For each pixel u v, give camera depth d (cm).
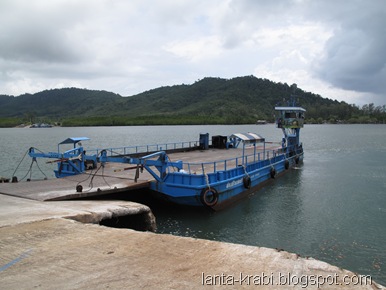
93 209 1112
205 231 1396
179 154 2809
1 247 695
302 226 1464
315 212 1673
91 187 1459
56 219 902
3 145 6188
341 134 10275
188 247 672
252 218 1567
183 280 532
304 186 2312
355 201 1891
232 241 1295
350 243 1275
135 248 676
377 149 5303
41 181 1617
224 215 1603
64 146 5991
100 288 514
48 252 665
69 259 628
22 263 613
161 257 626
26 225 847
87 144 6275
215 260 605
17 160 4019
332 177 2688
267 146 3866
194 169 1995
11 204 1164
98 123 18062
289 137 3309
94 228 819
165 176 1574
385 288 499
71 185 1516
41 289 514
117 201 1340
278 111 3366
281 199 1933
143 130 13500
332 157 4228
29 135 10288
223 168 2017
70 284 529
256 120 17700
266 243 1276
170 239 720
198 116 18600
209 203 1520
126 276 552
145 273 562
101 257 634
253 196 1997
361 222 1515
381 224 1486
